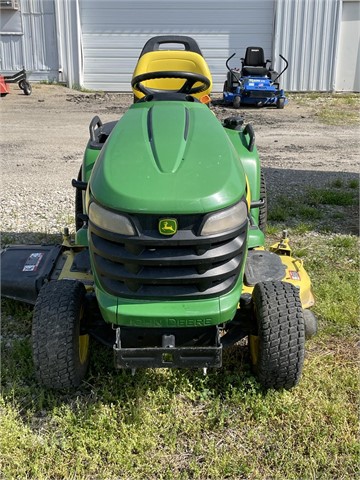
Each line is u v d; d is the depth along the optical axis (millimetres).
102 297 2361
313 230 4801
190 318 2279
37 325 2475
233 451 2330
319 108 12047
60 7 14039
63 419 2455
